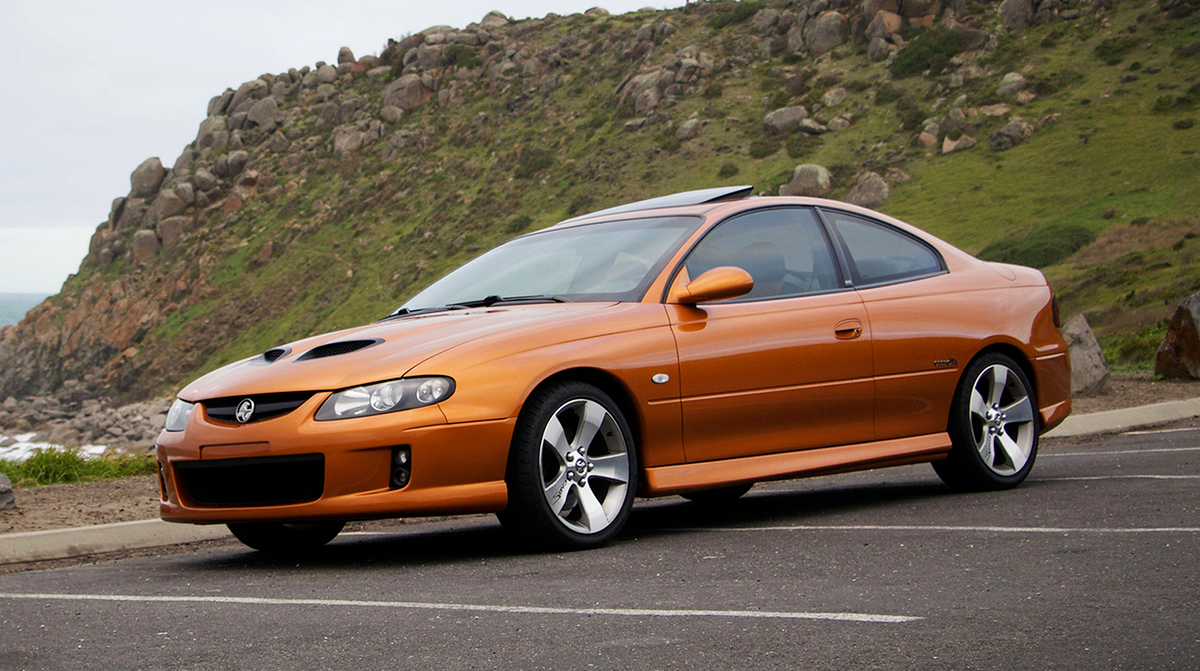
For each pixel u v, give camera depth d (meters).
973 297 7.00
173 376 125.31
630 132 125.81
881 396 6.38
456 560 5.09
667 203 6.61
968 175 97.06
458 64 157.12
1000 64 111.81
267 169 152.88
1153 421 11.70
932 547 4.74
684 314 5.71
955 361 6.73
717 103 124.38
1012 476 6.93
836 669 2.75
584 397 5.21
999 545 4.69
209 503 5.21
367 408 4.82
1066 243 77.00
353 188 142.75
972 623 3.21
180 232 148.75
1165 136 90.94
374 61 167.50
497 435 4.91
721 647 3.02
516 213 121.69
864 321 6.36
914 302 6.67
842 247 6.62
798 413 6.02
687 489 5.54
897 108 111.25
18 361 144.12
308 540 6.16
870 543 4.95
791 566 4.42
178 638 3.47
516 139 137.00
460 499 4.85
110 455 12.81
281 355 5.53
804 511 6.55
